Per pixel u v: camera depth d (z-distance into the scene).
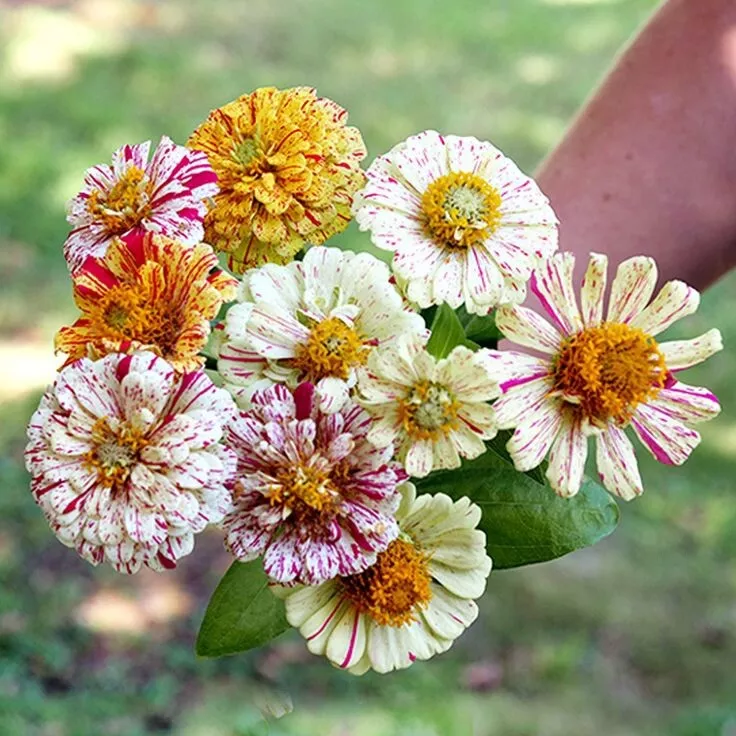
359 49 4.08
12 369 2.33
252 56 3.96
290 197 0.48
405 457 0.45
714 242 0.70
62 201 2.90
